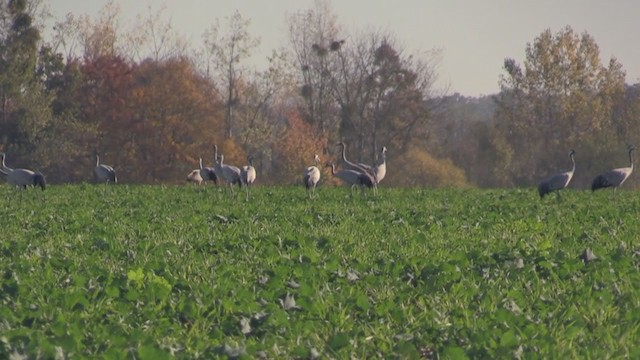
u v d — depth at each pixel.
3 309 44.44
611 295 48.47
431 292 51.06
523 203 122.56
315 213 104.06
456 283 52.81
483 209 110.75
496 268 59.03
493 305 46.75
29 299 48.22
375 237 78.06
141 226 88.19
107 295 49.06
